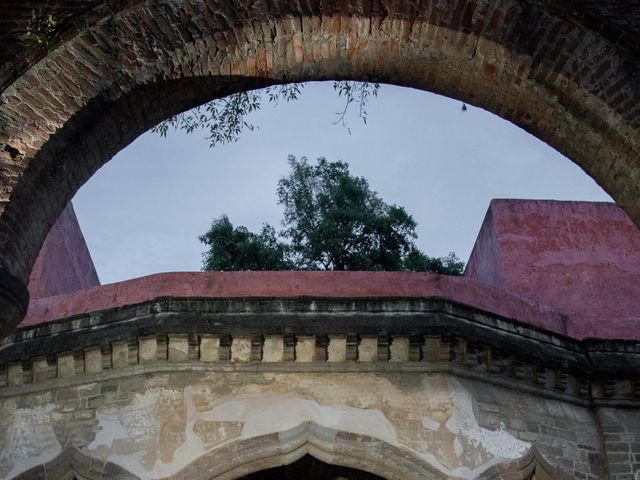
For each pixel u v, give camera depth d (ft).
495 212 53.72
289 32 24.61
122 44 23.80
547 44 23.72
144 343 40.09
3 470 39.93
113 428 39.47
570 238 52.65
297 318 40.32
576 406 43.88
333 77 26.05
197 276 42.98
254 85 26.03
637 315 50.11
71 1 23.93
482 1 23.90
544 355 42.88
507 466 39.50
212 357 40.04
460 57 24.59
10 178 22.26
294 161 73.46
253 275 43.06
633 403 43.98
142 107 25.07
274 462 38.27
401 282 43.11
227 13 24.04
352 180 71.56
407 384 40.11
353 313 40.65
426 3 24.23
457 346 40.42
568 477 40.78
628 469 42.22
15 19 23.76
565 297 50.49
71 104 23.38
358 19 24.43
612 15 23.81
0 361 41.47
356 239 68.18
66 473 38.96
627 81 23.16
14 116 22.88
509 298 45.62
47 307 44.19
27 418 40.96
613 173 24.31
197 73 24.93
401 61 25.36
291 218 70.28
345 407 39.45
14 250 22.40
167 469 38.04
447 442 38.88
